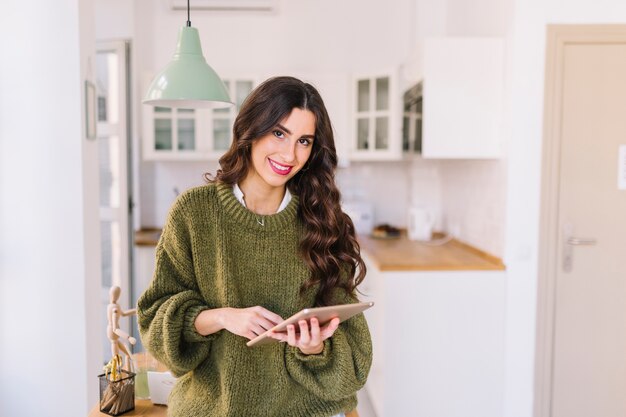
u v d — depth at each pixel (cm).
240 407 116
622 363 284
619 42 273
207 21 427
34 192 242
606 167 278
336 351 116
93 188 253
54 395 247
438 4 416
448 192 402
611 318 283
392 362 283
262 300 119
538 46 273
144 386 150
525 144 276
